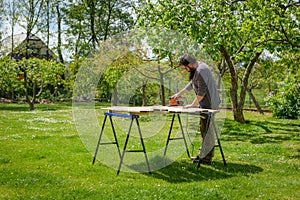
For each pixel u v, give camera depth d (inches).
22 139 406.3
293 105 740.7
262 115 839.1
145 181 238.5
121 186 219.6
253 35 418.9
